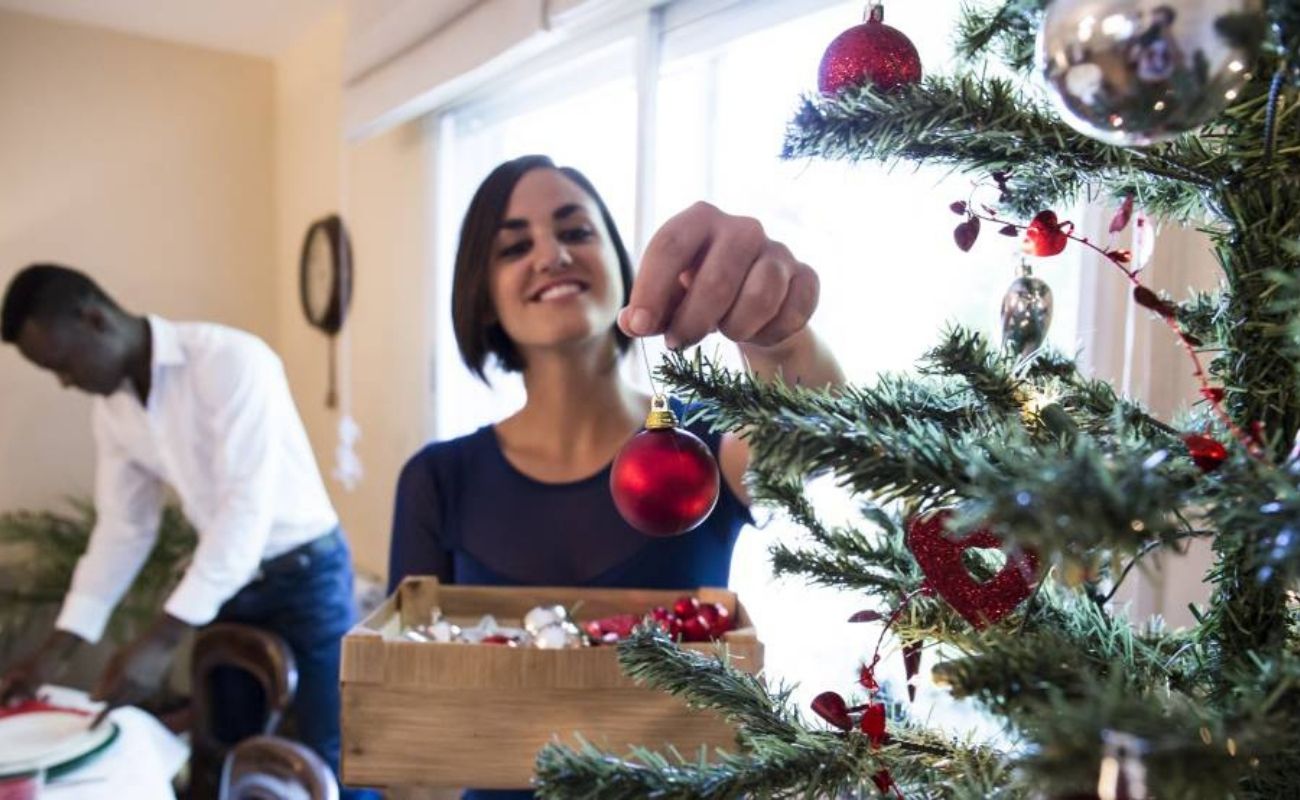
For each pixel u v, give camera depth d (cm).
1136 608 64
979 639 32
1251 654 26
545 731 55
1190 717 21
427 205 169
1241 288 30
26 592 189
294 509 151
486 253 83
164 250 221
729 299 37
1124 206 35
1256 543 23
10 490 206
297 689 149
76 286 138
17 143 202
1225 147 30
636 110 118
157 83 217
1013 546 24
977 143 34
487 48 120
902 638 42
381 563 194
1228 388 31
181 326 149
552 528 82
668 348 37
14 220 203
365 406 200
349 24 173
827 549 47
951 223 81
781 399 32
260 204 233
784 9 98
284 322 235
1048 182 38
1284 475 22
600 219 85
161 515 181
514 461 87
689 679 39
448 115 166
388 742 55
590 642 61
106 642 201
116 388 145
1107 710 20
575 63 135
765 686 42
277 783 89
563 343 81
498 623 72
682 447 38
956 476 24
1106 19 22
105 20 205
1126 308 66
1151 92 22
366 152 192
